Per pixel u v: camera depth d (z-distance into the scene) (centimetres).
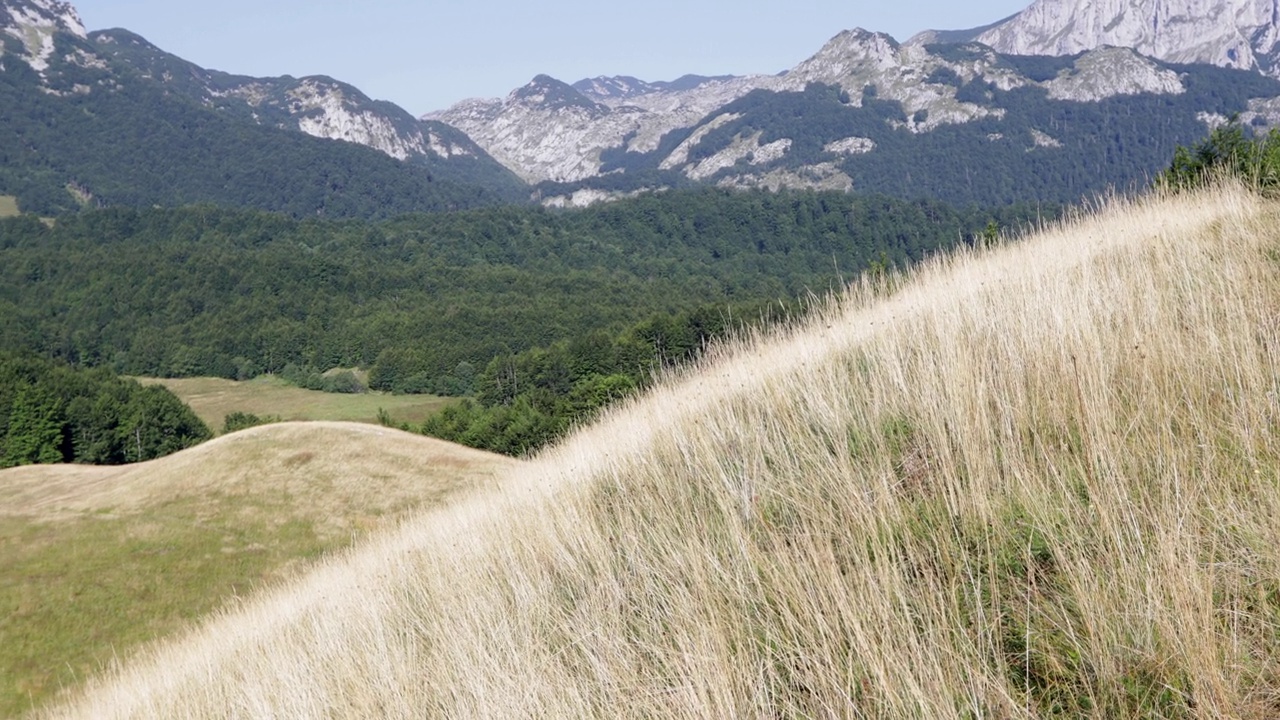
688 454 507
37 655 2291
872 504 356
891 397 464
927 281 718
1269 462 289
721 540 389
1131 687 232
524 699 342
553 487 641
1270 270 486
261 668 663
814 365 560
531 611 425
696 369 762
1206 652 218
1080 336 432
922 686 247
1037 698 246
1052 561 291
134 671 1296
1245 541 258
